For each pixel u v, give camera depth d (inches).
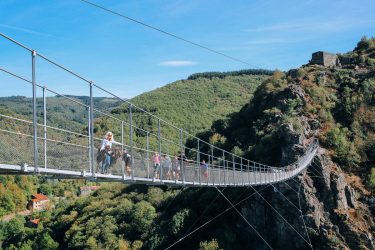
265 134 2999.5
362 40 4318.4
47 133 538.3
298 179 2384.4
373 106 3115.2
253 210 2454.5
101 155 658.2
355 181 2556.6
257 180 1529.3
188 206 2714.1
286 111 3142.2
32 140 514.0
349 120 3046.3
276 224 2384.4
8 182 4488.2
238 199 2541.8
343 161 2659.9
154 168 819.4
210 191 2674.7
